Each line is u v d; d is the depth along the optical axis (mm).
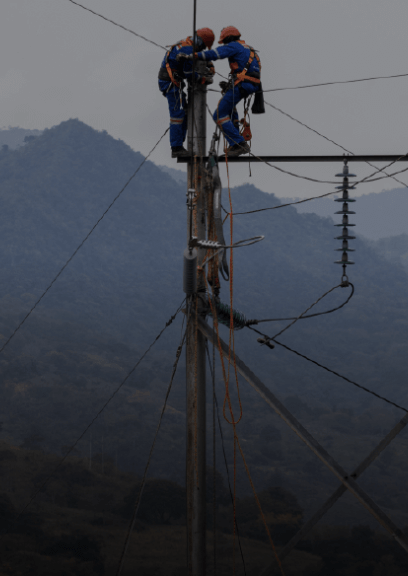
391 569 78062
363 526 93375
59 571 72188
